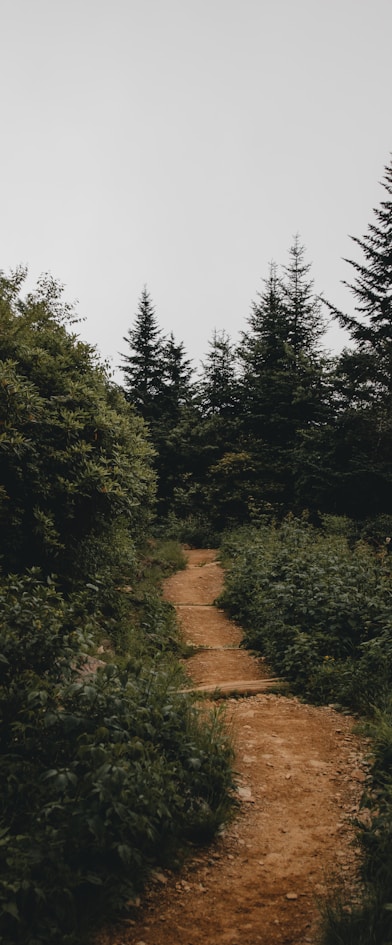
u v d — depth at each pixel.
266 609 9.33
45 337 9.09
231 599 11.83
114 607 9.27
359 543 14.66
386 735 4.83
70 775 3.11
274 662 7.90
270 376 28.84
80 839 3.06
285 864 3.46
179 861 3.43
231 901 3.11
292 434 28.20
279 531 16.88
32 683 3.75
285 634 8.17
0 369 6.86
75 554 8.10
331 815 4.05
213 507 27.97
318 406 26.11
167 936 2.82
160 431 33.56
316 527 22.45
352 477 21.31
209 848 3.62
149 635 8.67
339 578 8.62
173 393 38.59
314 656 7.29
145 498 15.03
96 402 8.51
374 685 6.33
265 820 4.00
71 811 3.11
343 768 4.80
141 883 3.17
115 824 3.17
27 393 6.86
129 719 4.00
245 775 4.68
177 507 30.38
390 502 21.34
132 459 9.15
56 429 7.67
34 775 3.44
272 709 6.30
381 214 23.30
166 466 32.72
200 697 6.46
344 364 22.72
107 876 3.04
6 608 3.95
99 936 2.78
